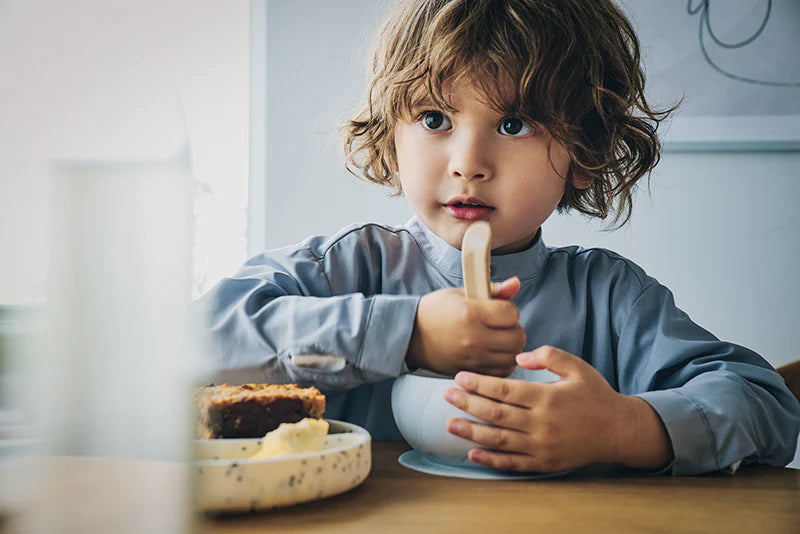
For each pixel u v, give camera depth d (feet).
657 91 5.05
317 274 2.38
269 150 5.19
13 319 0.50
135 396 0.53
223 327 1.89
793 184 5.00
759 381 1.91
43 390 0.50
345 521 1.10
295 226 5.19
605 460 1.51
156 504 0.53
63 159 0.51
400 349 1.76
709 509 1.22
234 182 4.44
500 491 1.31
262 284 2.06
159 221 0.54
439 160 2.10
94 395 0.51
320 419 1.40
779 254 5.01
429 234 2.52
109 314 0.52
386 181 2.85
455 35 2.08
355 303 1.84
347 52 5.17
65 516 0.50
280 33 5.20
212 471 1.10
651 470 1.57
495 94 2.03
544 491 1.33
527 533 1.04
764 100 4.98
